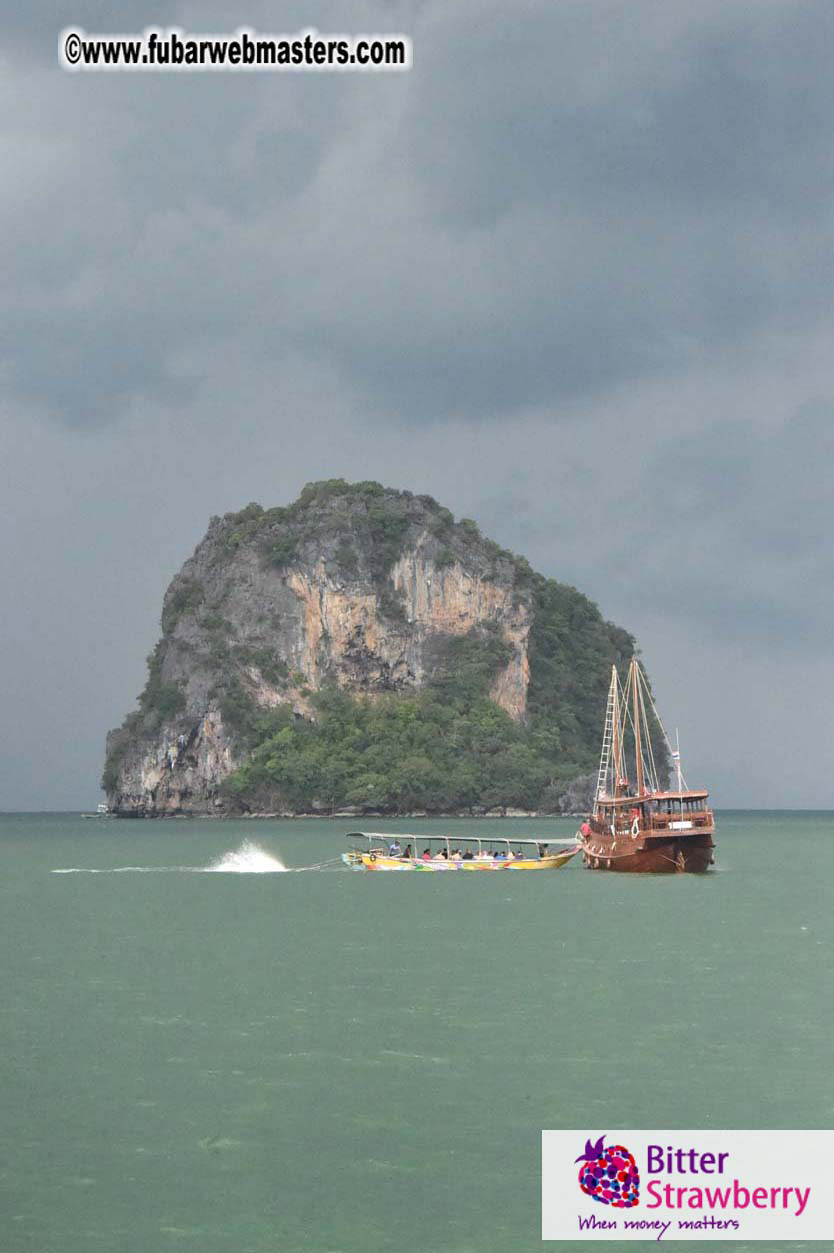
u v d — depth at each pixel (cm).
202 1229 5184
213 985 10019
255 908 15962
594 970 10738
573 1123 6431
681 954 11700
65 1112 6581
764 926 13900
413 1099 6794
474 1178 5731
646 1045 7912
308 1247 5031
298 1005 9169
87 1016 8806
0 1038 8138
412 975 10488
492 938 12862
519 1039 8075
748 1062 7500
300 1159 5928
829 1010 8988
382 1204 5441
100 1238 5097
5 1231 5159
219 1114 6556
